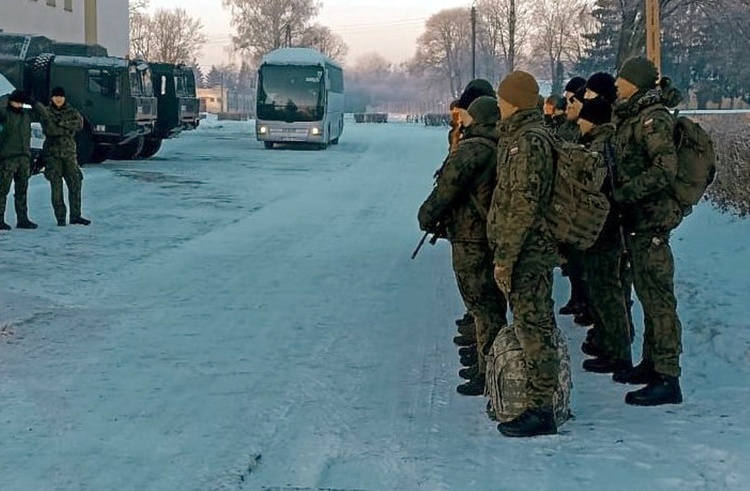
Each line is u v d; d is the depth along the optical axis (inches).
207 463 203.8
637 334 315.0
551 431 218.4
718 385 253.9
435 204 242.1
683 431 219.0
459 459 205.0
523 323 215.5
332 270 444.1
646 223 238.5
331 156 1334.9
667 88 242.8
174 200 743.7
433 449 211.6
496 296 246.7
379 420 231.6
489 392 231.3
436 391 255.4
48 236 534.9
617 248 261.6
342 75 1786.4
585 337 316.5
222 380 265.4
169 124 1242.0
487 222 219.6
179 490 189.8
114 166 1071.0
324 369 277.3
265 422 230.2
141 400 246.7
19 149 551.8
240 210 685.3
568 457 204.8
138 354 292.5
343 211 687.1
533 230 211.8
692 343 295.4
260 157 1294.3
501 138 221.0
